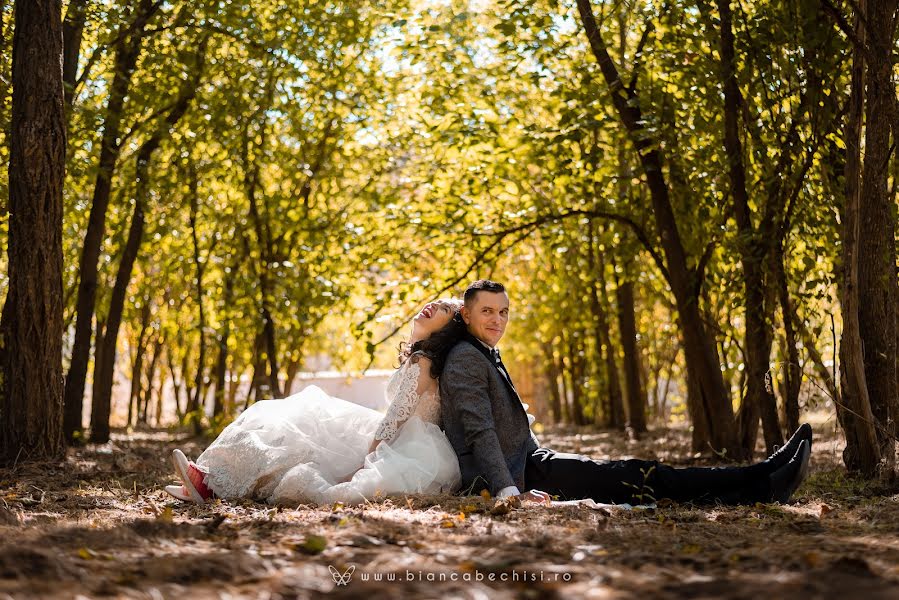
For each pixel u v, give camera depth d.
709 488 5.23
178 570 3.25
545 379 25.09
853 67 6.36
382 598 2.89
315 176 15.61
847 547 3.67
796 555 3.44
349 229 13.47
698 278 9.84
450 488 5.48
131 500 5.64
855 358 6.25
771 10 8.28
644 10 9.46
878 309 6.50
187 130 13.51
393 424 5.46
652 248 10.53
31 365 8.16
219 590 3.03
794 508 5.05
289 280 14.29
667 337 18.98
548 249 13.82
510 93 12.00
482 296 5.67
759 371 8.79
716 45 8.98
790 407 8.70
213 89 13.97
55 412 8.30
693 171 9.60
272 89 13.48
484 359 5.56
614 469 5.32
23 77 8.08
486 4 12.83
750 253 8.66
